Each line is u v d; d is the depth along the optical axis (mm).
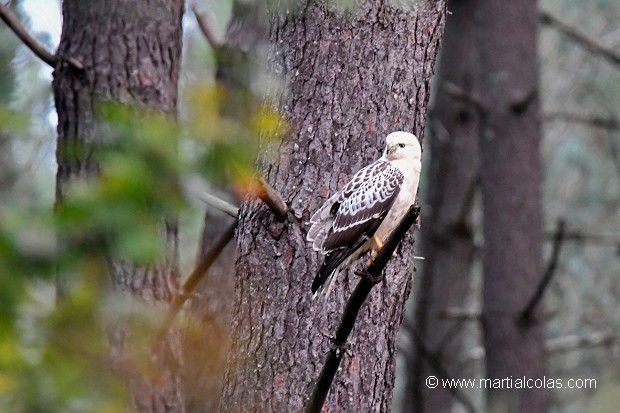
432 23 10781
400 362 29984
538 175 19562
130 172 5699
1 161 11570
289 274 10070
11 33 14328
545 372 18828
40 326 6004
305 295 10031
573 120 22750
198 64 9180
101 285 6262
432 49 10805
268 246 10141
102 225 5641
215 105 6066
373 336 10094
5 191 6793
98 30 14414
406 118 10586
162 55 14695
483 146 19672
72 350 6129
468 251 21984
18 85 11055
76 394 6055
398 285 10312
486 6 19844
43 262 5621
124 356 6898
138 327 7098
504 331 18953
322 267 9898
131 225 5688
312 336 9984
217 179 6090
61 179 10203
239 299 10266
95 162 5957
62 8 14609
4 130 6121
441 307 21719
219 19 19688
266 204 9883
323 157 10258
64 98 13984
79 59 14273
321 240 10023
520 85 19516
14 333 5711
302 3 10500
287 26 10555
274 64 10602
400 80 10539
